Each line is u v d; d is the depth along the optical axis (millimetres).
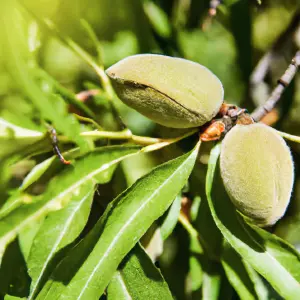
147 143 328
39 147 323
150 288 321
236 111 323
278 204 312
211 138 322
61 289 308
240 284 341
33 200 323
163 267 381
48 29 324
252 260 323
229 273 342
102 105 355
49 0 317
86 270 310
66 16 330
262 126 320
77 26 336
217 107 315
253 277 342
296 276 323
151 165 366
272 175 308
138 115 373
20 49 299
